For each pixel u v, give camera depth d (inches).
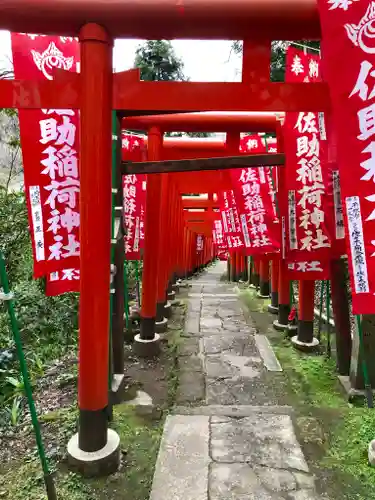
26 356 231.0
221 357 234.7
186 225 694.5
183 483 121.9
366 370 166.7
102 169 122.6
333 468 129.0
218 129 248.4
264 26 120.4
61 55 146.1
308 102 129.0
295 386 193.2
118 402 175.6
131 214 267.0
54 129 144.5
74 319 286.8
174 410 167.2
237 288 499.2
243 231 279.0
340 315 194.7
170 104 129.4
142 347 237.6
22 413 168.4
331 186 187.0
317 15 117.3
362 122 106.7
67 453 130.0
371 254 108.3
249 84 128.9
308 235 195.2
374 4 102.8
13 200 283.6
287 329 268.7
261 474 126.1
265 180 272.1
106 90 120.8
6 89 122.6
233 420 158.7
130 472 128.5
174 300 402.0
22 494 116.8
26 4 113.6
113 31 119.6
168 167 170.2
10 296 99.3
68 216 149.4
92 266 124.5
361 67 105.3
